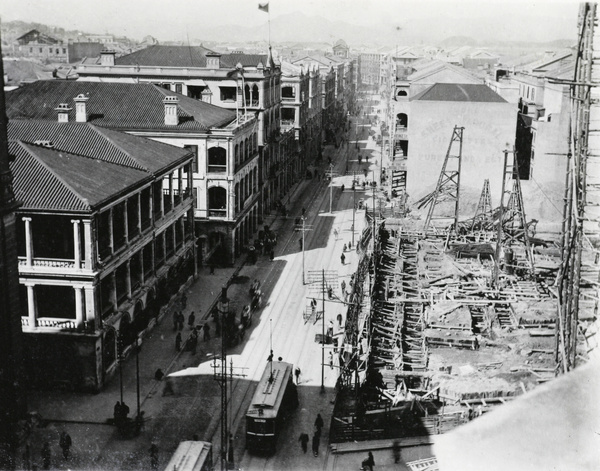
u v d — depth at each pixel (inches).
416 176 3319.4
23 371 1521.9
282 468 1457.9
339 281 2731.3
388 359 1854.1
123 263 2011.6
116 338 1883.6
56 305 1919.3
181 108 2994.6
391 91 5595.5
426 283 2428.6
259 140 3732.8
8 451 1449.3
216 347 2082.9
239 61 4224.9
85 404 1723.7
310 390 1829.5
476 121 3208.7
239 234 3102.9
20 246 1902.1
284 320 2313.0
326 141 6599.4
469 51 6870.1
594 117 1492.4
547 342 1914.4
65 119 2792.8
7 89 3909.9
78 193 1747.0
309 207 4111.7
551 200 3152.1
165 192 2625.5
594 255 1621.6
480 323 2068.2
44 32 5078.7
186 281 2628.0
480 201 3031.5
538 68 3880.4
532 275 2458.2
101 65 3873.0
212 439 1571.1
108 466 1429.6
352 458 1491.1
